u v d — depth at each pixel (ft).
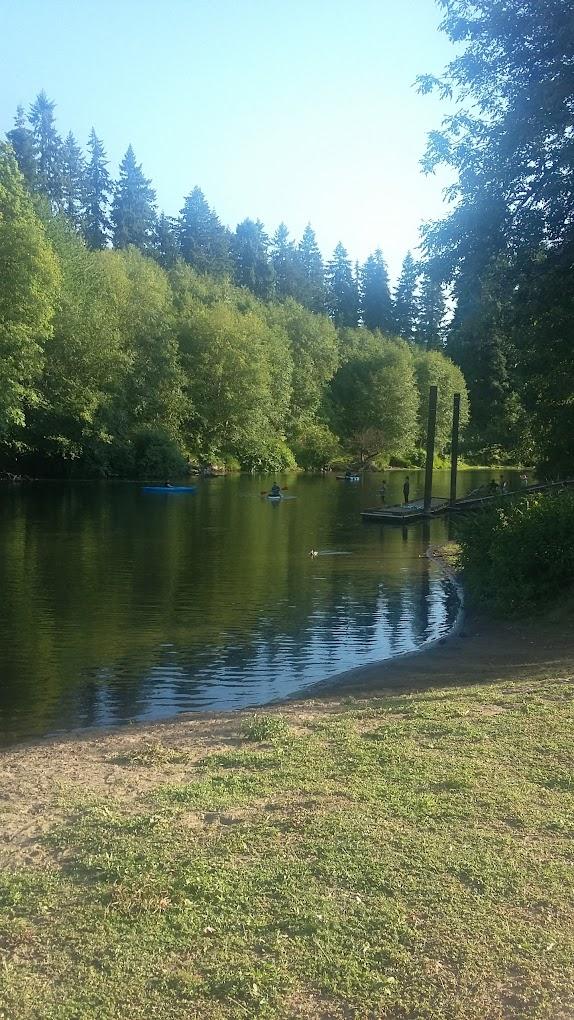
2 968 10.68
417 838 14.33
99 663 36.91
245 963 10.66
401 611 49.93
